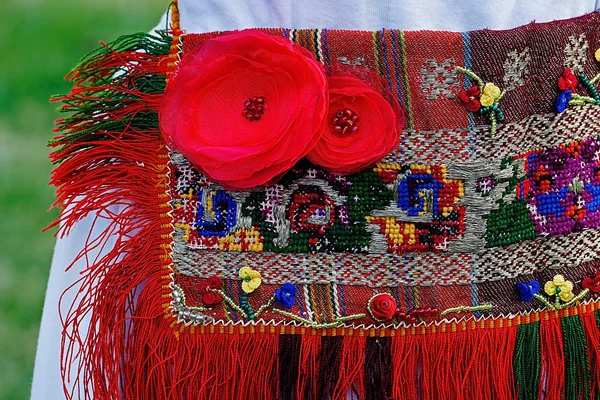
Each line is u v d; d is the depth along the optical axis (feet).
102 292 2.90
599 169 3.02
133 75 2.99
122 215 2.94
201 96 2.75
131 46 3.02
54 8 11.02
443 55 2.91
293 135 2.66
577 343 3.03
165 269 2.90
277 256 2.91
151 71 2.97
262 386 2.90
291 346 2.90
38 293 7.73
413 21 2.99
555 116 2.94
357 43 2.90
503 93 2.91
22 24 10.77
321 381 2.91
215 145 2.70
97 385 2.88
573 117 2.96
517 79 2.92
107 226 3.10
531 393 3.00
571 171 2.97
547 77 2.93
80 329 3.07
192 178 2.91
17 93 9.99
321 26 3.01
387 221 2.91
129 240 2.94
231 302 2.90
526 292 2.95
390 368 2.92
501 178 2.92
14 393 6.94
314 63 2.69
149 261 2.92
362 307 2.91
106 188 2.96
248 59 2.72
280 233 2.89
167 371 2.90
